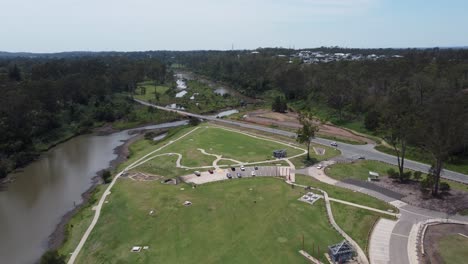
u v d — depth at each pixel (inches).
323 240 2428.6
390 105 4530.0
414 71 6486.2
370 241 2413.9
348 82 6697.8
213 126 6141.7
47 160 4813.0
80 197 3572.8
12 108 5093.5
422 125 3206.2
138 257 2325.3
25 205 3408.0
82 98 7317.9
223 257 2263.8
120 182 3722.9
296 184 3469.5
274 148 4739.2
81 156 4977.9
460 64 6609.3
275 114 7042.3
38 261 2490.2
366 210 2866.6
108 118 6919.3
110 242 2556.6
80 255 2439.7
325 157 4335.6
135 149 5172.2
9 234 2859.3
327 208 2915.8
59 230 2913.4
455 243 2373.3
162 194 3312.0
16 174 4281.5
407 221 2684.5
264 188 3380.9
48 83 6368.1
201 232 2591.0
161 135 6058.1
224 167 4033.0
